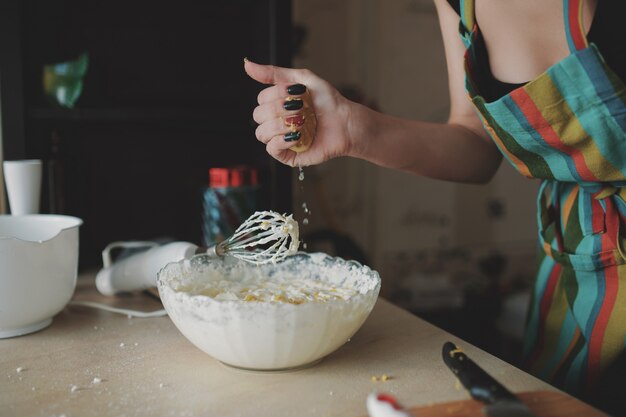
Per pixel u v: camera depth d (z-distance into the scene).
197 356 0.75
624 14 0.76
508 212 2.10
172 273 0.77
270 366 0.67
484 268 2.10
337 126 0.82
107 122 1.42
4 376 0.69
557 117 0.75
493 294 2.11
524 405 0.53
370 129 0.84
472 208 2.05
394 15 1.83
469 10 0.86
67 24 1.36
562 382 0.87
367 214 1.92
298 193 1.80
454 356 0.66
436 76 1.92
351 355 0.74
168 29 1.46
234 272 0.84
